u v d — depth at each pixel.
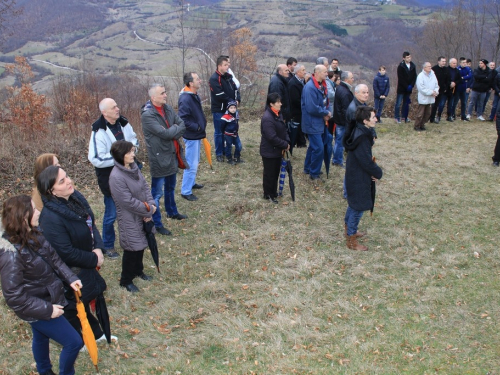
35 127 9.56
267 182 6.82
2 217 2.94
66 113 11.81
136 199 4.48
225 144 8.62
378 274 5.19
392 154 9.30
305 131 7.34
